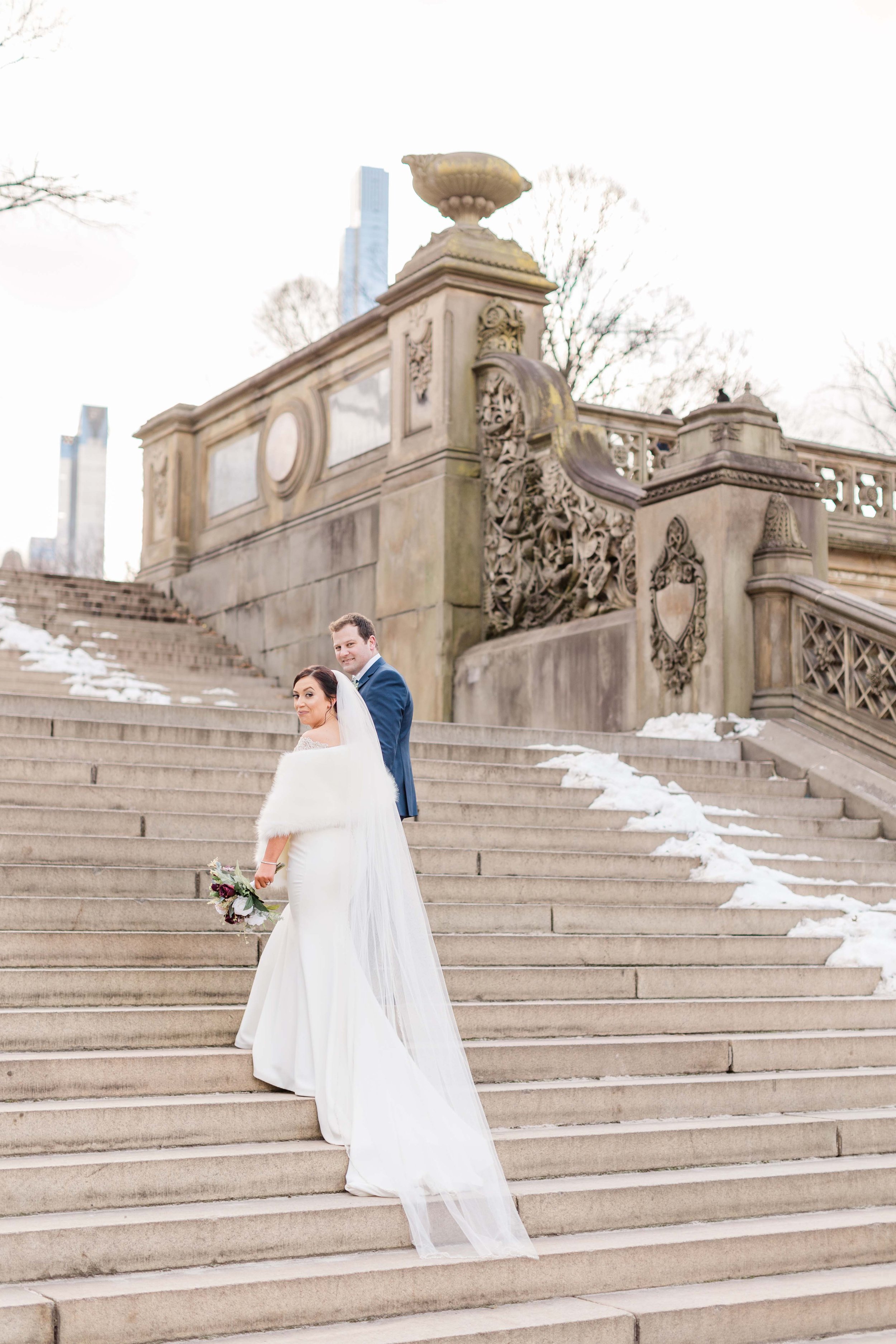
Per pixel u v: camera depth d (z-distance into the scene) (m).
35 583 20.20
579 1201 5.06
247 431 19.86
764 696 11.10
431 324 15.39
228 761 8.39
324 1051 5.21
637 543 12.12
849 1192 5.61
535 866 7.91
